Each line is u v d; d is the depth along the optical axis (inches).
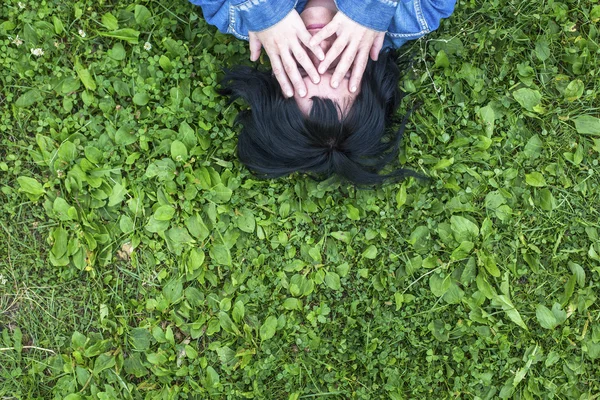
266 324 74.7
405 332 76.8
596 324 76.8
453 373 76.8
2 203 73.8
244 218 74.6
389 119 68.4
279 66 59.4
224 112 73.9
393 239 76.9
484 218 77.0
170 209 73.1
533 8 76.0
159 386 75.5
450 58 76.0
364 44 58.5
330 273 75.6
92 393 73.2
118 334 74.6
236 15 63.9
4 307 74.5
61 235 73.0
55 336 74.4
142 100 72.8
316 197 76.0
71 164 72.9
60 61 73.6
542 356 76.8
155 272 75.8
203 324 75.7
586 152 77.4
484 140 74.8
